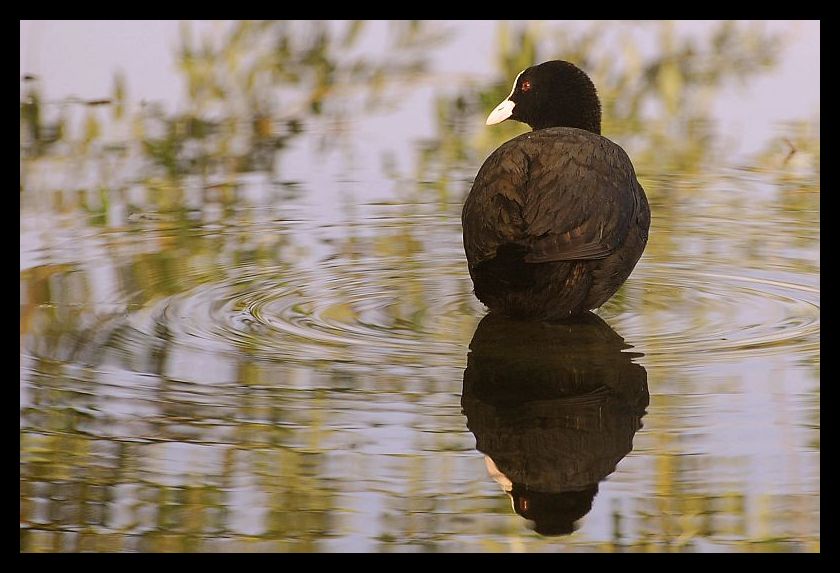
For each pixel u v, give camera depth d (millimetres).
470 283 11820
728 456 7820
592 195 10266
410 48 19234
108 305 10938
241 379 9117
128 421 8430
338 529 7168
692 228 13562
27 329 10250
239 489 7555
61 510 7445
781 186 15039
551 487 7512
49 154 16078
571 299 10305
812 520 7195
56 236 13156
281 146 16703
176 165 15938
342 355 9648
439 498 7402
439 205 14539
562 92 13266
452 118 17641
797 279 11766
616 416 8375
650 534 7109
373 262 12469
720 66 19047
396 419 8391
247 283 11672
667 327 10359
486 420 8359
